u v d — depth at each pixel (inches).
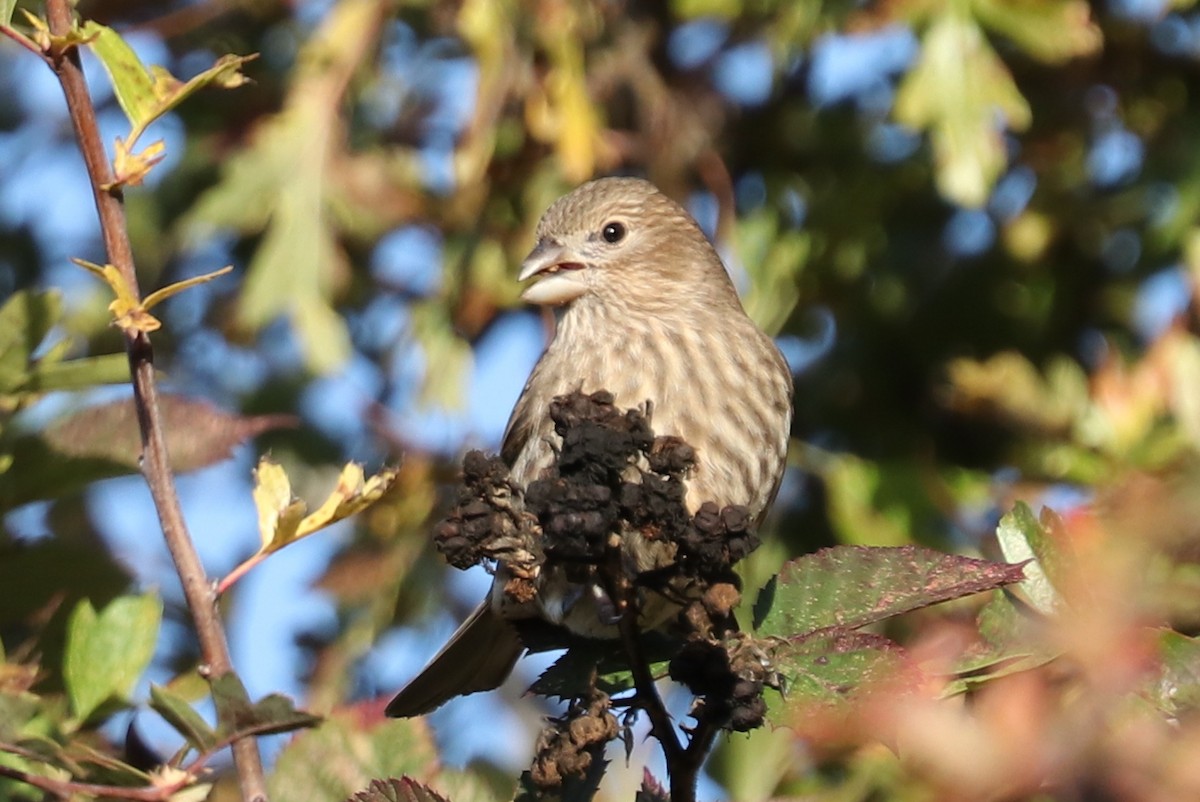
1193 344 359.9
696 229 380.2
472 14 386.9
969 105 377.1
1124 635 173.9
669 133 411.5
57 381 242.5
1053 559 219.9
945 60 378.6
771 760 344.8
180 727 187.5
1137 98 407.2
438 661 348.5
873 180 407.2
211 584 199.9
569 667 254.7
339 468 433.1
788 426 364.5
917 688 200.1
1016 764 158.2
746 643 208.5
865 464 395.2
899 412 408.8
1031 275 410.0
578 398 212.5
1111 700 163.0
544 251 377.1
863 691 199.0
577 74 394.6
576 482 210.5
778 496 402.9
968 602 325.4
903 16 380.5
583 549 209.8
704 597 213.9
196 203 433.4
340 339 405.1
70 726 220.7
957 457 405.1
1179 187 399.5
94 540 268.5
